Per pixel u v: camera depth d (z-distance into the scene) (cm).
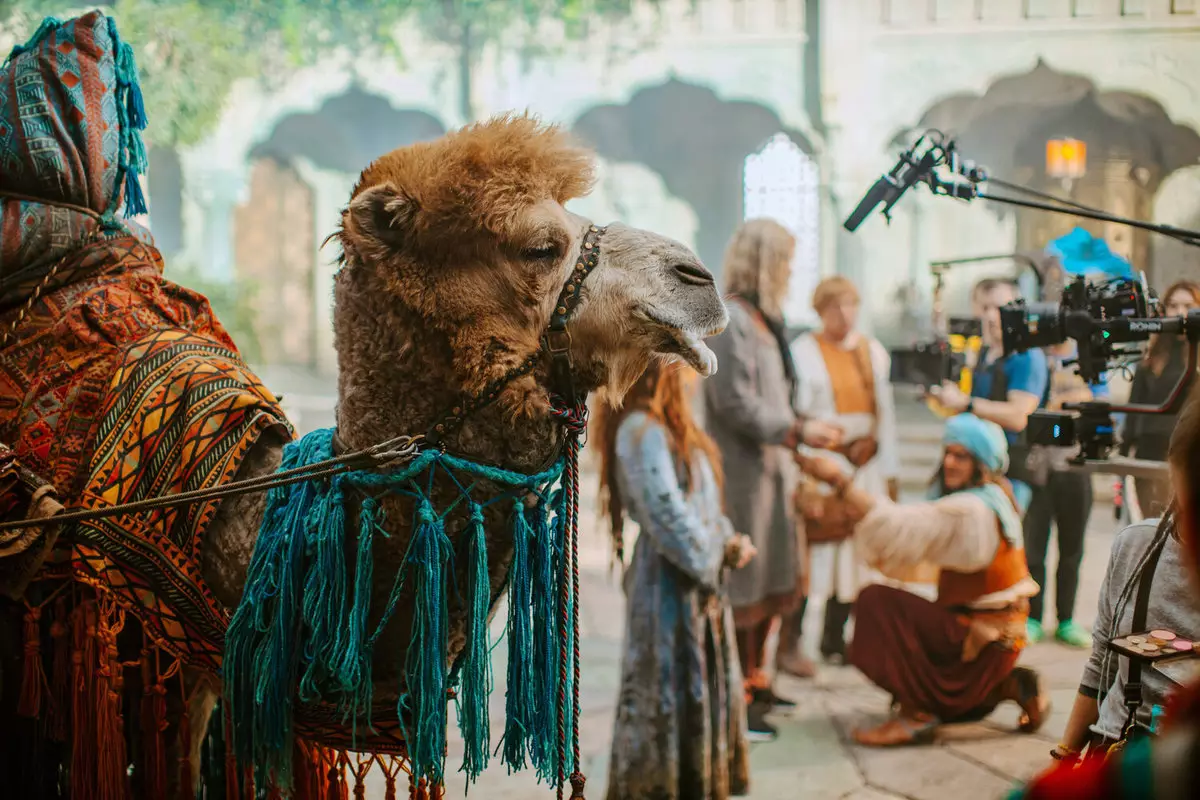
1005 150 1352
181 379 244
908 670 450
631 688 362
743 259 488
